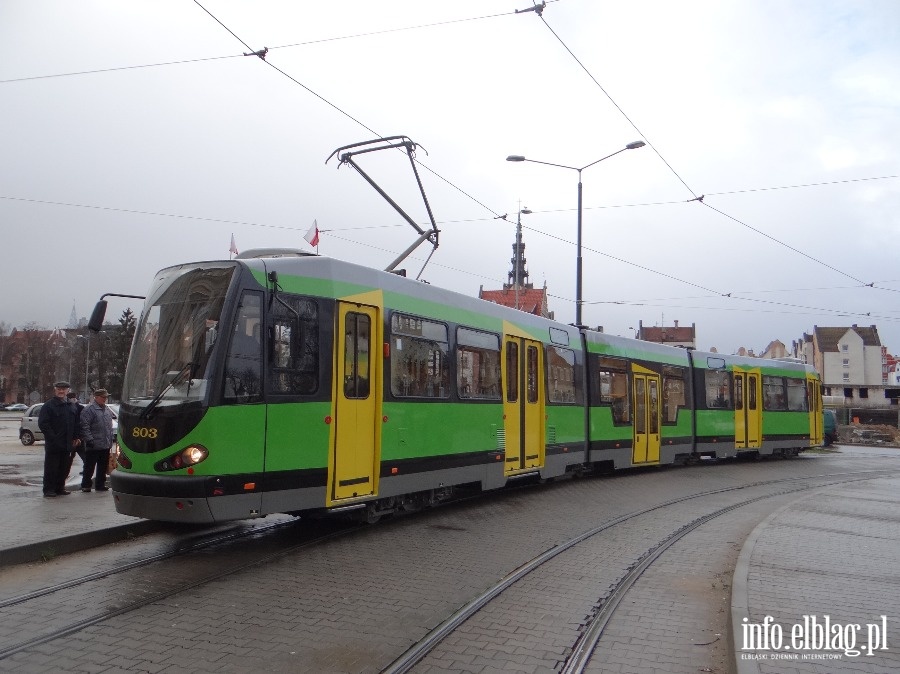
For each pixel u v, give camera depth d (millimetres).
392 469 10109
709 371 22312
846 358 101438
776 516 11633
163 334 8438
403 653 5289
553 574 7820
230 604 6422
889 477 20656
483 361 12609
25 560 7914
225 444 7910
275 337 8562
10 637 5520
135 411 8148
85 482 12234
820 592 6742
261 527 10227
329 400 9094
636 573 7867
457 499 13414
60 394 11750
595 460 16859
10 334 99062
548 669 5062
